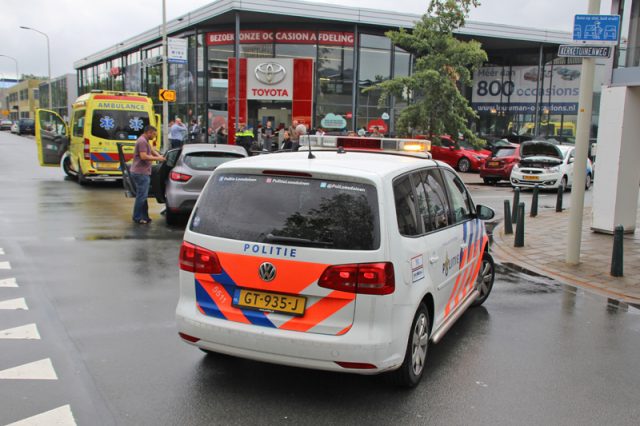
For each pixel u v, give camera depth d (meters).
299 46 30.66
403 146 5.63
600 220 10.95
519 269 8.45
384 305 3.78
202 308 4.15
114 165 17.59
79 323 5.53
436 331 4.70
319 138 5.90
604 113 10.66
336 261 3.77
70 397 4.02
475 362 4.89
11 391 4.09
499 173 21.50
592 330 5.83
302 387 4.28
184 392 4.16
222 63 32.16
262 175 4.16
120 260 8.15
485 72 36.53
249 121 30.69
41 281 6.97
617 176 10.56
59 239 9.52
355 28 30.08
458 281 5.34
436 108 20.36
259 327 3.92
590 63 8.07
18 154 34.06
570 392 4.34
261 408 3.95
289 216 3.96
